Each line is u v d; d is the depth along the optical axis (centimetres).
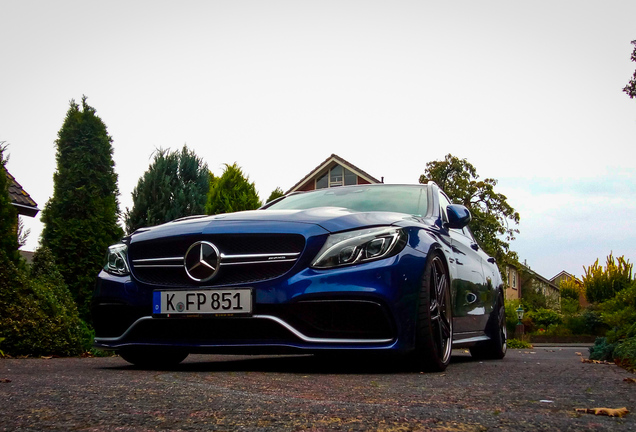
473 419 157
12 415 161
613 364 443
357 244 317
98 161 974
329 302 308
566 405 193
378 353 310
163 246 345
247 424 149
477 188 3741
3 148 648
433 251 351
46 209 955
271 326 315
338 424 149
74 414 162
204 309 322
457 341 415
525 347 1688
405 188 463
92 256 930
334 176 3147
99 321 360
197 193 1171
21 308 551
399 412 166
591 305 3048
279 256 318
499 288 571
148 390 212
